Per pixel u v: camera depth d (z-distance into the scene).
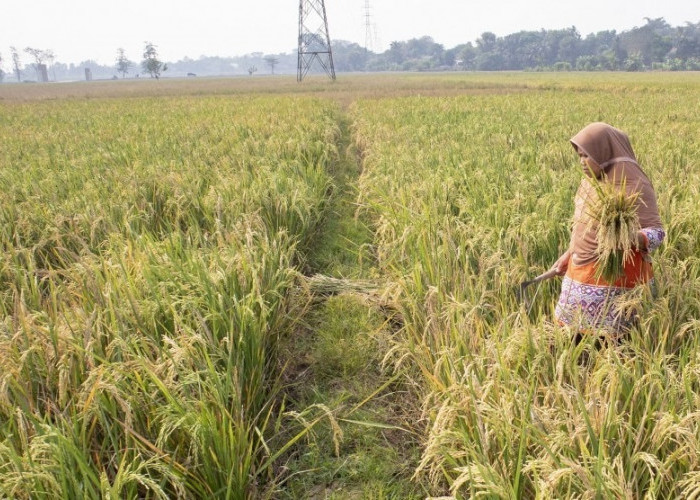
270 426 3.78
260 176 7.77
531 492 2.52
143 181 7.84
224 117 18.78
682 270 3.81
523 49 194.50
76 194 7.34
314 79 83.44
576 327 3.20
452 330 3.57
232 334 3.43
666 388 2.58
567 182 6.32
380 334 4.56
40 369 3.23
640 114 15.27
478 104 21.72
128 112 25.20
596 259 3.37
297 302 5.14
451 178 6.80
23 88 90.12
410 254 5.32
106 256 5.31
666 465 2.33
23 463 2.47
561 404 2.72
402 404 3.94
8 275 4.98
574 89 37.97
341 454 3.58
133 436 2.83
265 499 3.15
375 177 8.16
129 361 3.09
